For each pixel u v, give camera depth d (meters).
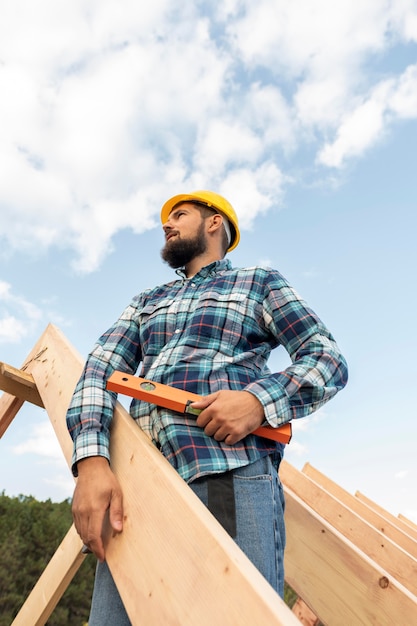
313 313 1.22
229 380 1.11
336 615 1.47
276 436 1.05
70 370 1.62
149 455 0.93
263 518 0.97
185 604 0.69
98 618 0.97
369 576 1.43
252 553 0.92
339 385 1.15
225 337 1.18
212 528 0.72
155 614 0.74
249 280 1.29
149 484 0.89
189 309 1.27
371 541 1.96
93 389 1.18
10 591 19.33
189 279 1.39
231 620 0.61
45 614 2.04
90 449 1.04
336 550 1.57
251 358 1.19
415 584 1.72
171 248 1.52
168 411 1.07
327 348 1.16
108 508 0.96
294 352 1.20
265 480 1.02
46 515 23.52
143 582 0.79
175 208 1.62
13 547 20.34
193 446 1.00
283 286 1.26
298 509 1.78
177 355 1.16
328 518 2.18
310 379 1.08
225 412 0.99
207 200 1.58
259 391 1.03
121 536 0.90
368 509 2.56
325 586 1.54
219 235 1.57
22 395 2.06
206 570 0.69
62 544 2.15
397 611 1.31
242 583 0.62
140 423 1.13
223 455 0.99
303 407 1.07
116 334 1.36
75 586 19.52
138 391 1.03
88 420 1.11
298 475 2.46
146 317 1.34
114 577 0.87
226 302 1.24
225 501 0.95
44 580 2.13
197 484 0.97
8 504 23.08
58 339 1.91
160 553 0.79
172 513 0.80
